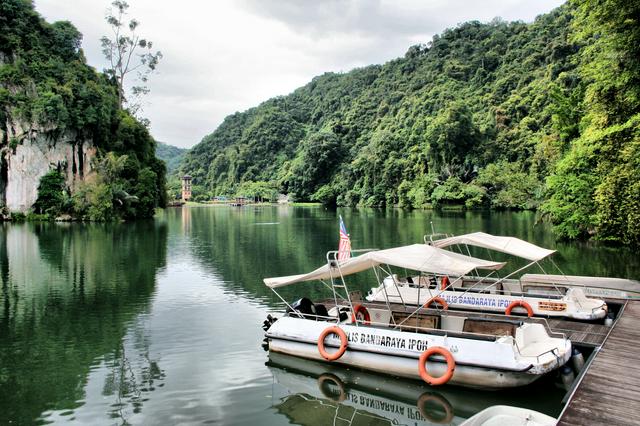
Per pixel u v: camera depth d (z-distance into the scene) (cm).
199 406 858
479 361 913
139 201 6531
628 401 699
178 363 1091
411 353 980
